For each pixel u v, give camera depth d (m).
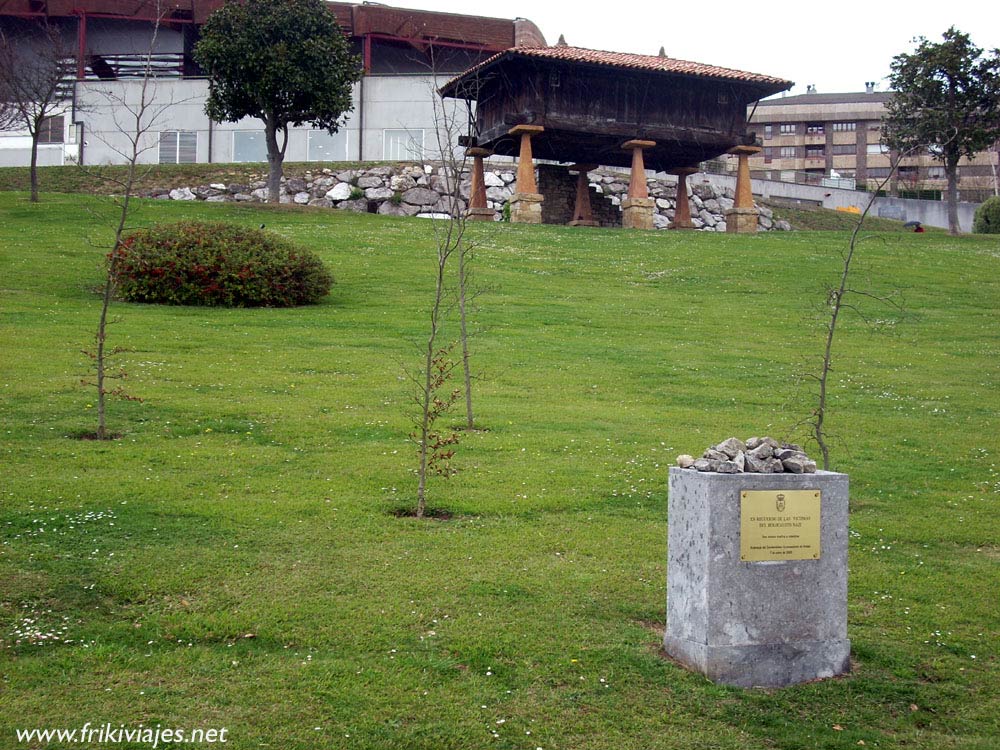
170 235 23.77
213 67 39.41
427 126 51.12
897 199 66.31
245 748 5.34
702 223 52.81
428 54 54.81
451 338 20.11
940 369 18.97
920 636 7.05
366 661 6.37
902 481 11.27
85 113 50.84
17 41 53.78
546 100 40.81
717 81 42.88
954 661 6.69
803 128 96.81
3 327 18.42
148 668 6.20
